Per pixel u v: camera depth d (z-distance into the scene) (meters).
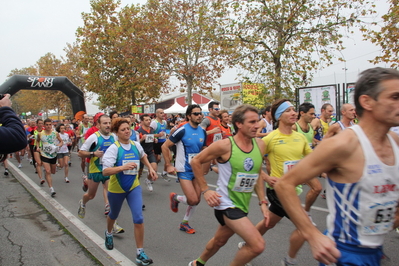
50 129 7.81
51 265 3.82
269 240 4.39
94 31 25.25
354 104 1.72
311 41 13.23
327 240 1.66
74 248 4.33
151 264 3.80
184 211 6.02
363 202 1.64
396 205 1.69
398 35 9.92
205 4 17.97
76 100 18.92
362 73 1.70
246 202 3.03
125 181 3.86
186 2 19.25
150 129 8.16
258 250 2.65
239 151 2.94
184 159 4.83
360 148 1.61
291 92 13.56
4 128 2.13
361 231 1.69
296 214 1.73
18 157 12.56
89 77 25.80
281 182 1.80
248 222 2.80
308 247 4.10
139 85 23.12
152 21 20.77
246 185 2.96
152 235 4.78
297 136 3.84
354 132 1.64
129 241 4.53
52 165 7.98
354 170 1.62
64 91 18.66
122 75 25.97
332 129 5.12
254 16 13.66
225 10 14.09
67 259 3.98
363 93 1.63
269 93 13.48
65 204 6.71
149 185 7.67
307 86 13.09
